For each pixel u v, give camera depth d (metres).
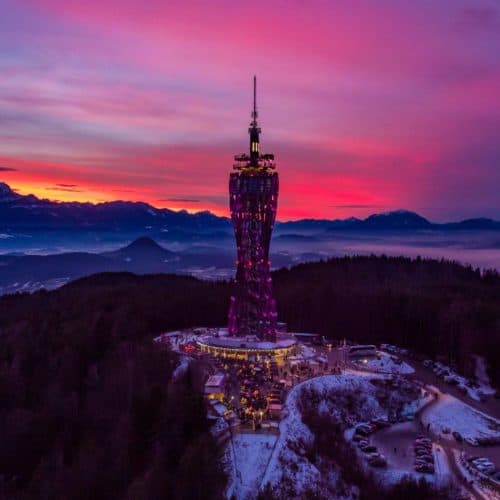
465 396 176.50
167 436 119.19
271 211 198.88
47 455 129.12
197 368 170.00
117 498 110.75
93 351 181.88
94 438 130.00
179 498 102.38
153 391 133.75
